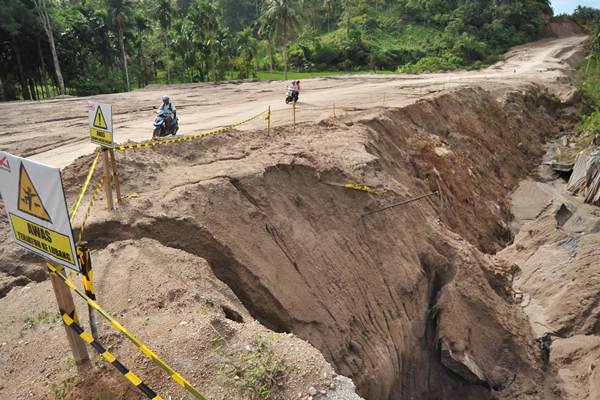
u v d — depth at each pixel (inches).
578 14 3895.2
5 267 354.9
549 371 560.1
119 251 346.0
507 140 1273.4
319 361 252.1
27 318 284.2
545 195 1063.0
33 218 213.2
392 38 2987.2
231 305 314.5
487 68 2463.1
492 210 931.3
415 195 716.0
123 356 243.6
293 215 488.4
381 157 706.2
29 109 1031.0
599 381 506.9
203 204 417.1
